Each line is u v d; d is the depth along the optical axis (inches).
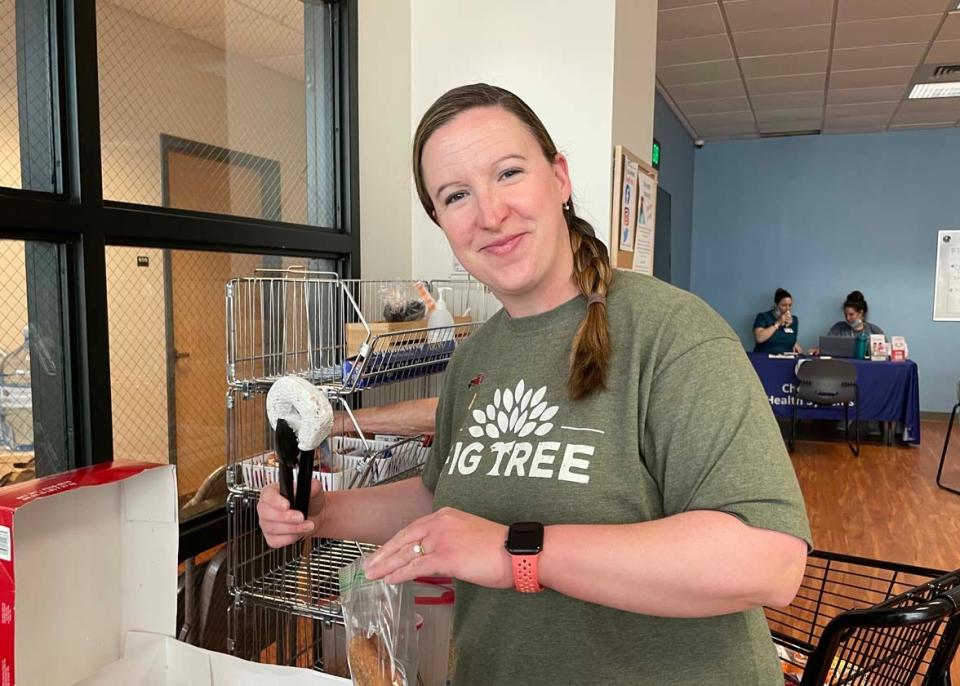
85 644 37.1
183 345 69.2
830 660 45.4
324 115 88.2
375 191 93.6
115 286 62.2
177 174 69.0
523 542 26.8
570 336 35.0
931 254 288.5
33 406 55.7
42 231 53.9
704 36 180.2
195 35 70.8
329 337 80.5
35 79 54.7
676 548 26.0
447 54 98.9
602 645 31.4
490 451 35.1
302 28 85.8
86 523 37.1
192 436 70.8
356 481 57.1
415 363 66.5
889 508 165.2
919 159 286.7
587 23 91.7
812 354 254.1
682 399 29.6
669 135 252.4
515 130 33.0
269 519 35.6
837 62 201.0
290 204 85.0
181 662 39.2
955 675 90.4
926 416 291.7
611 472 31.2
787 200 303.9
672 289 33.9
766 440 27.8
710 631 31.2
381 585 33.6
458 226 34.0
